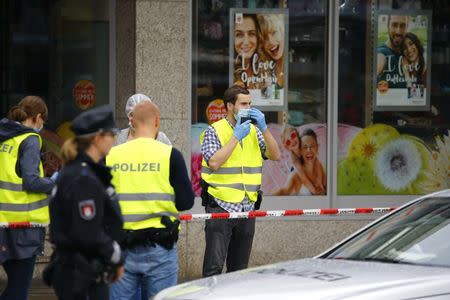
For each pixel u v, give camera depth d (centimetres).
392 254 1507
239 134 1992
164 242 1572
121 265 1395
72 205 1357
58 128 2605
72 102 2609
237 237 2045
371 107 2697
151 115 1608
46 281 1410
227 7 2594
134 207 1570
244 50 2608
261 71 2622
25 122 1888
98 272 1372
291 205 2642
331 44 2661
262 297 1293
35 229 1877
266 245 2600
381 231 1595
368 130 2695
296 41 2644
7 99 2606
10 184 1859
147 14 2500
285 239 2611
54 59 2608
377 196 2697
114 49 2586
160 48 2511
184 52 2525
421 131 2727
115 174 1576
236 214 2005
